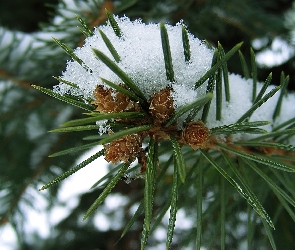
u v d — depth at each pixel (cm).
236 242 25
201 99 11
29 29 31
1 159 26
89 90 14
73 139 27
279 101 16
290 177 18
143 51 13
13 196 25
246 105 16
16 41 26
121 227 33
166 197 22
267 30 26
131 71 13
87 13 22
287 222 23
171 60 13
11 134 27
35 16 31
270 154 16
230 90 16
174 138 13
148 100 13
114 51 12
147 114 13
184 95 13
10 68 26
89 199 31
